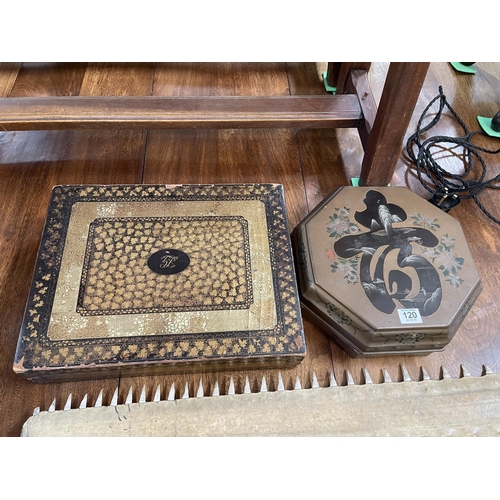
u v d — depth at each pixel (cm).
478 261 94
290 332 70
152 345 68
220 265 75
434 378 80
